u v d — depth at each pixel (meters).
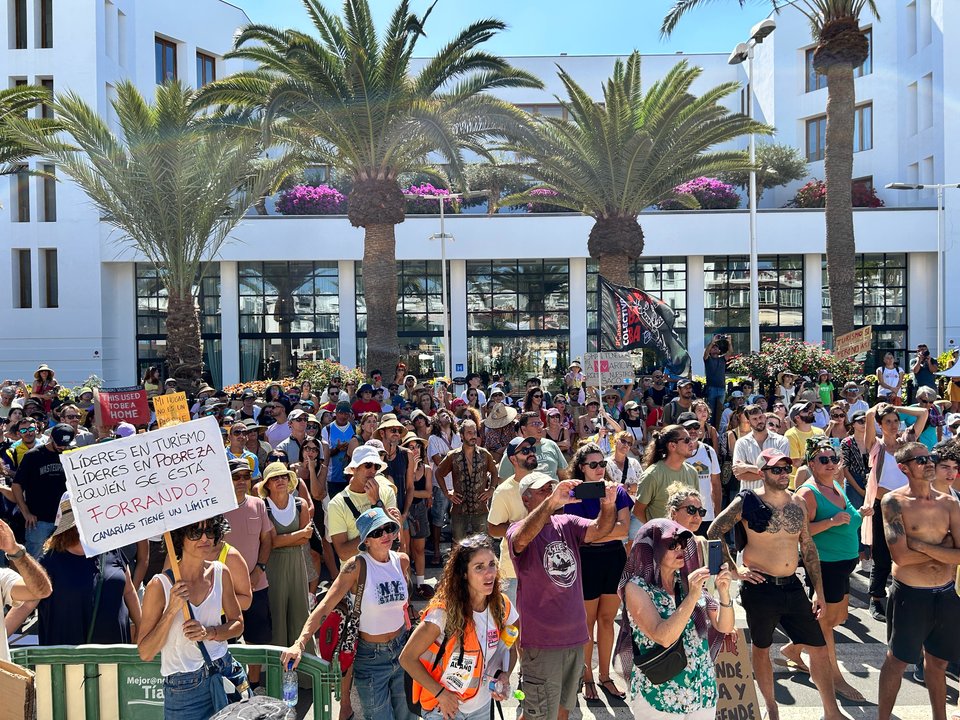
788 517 5.43
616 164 21.73
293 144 21.19
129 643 5.36
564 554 4.79
